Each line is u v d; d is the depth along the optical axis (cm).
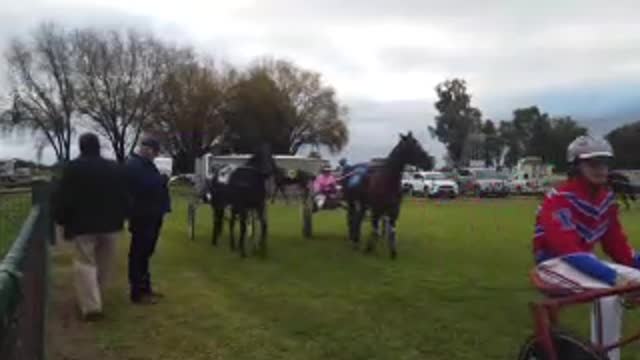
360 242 1928
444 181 5447
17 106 9325
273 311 1060
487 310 1069
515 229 2412
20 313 399
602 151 557
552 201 569
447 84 12606
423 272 1423
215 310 1066
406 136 1638
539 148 12200
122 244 1878
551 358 512
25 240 492
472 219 2917
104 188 1001
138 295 1116
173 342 888
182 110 8531
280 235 2159
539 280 565
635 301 540
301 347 866
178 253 1719
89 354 836
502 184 5688
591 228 569
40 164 9094
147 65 9006
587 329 937
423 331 940
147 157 1105
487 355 833
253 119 8575
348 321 997
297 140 9600
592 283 535
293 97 9494
